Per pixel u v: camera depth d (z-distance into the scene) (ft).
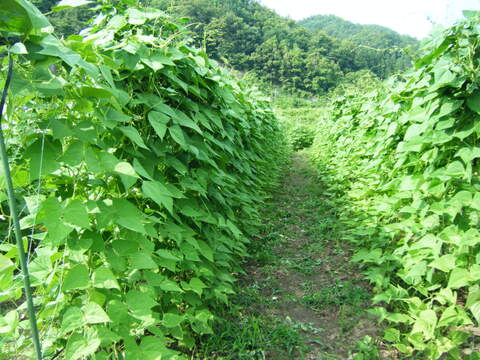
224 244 9.89
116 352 4.89
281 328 8.16
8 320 4.42
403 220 9.87
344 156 20.30
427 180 8.16
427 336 6.55
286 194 22.52
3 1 3.15
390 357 7.21
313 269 11.78
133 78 6.50
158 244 6.99
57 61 3.74
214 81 8.59
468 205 7.00
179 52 6.84
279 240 14.29
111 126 4.60
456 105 6.94
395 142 10.75
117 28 6.38
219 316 8.43
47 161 4.04
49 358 4.56
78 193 4.97
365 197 14.28
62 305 4.48
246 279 10.93
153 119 5.98
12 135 4.56
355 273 11.23
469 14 6.73
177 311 6.78
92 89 4.17
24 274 3.65
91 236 4.55
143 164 6.20
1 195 4.45
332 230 14.92
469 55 6.74
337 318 8.95
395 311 8.41
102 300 4.40
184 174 7.14
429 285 8.18
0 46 3.34
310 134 56.29
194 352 7.13
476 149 6.96
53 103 4.24
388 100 11.31
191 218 7.80
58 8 4.36
